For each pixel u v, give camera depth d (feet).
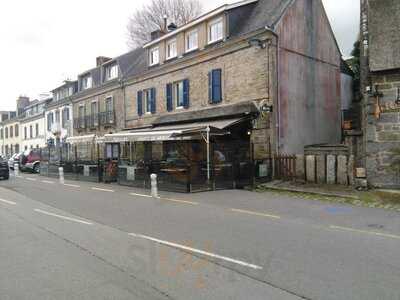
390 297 14.57
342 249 21.22
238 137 59.57
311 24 64.85
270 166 53.98
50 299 14.80
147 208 36.22
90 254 20.86
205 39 67.67
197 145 59.16
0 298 14.97
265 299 14.46
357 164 45.50
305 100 62.69
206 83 66.69
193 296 14.84
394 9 41.86
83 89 115.44
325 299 14.43
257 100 57.93
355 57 90.58
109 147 94.58
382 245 22.04
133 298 14.74
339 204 36.68
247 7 66.85
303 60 62.69
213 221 29.43
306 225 27.71
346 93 78.74
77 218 31.91
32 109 161.27
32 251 21.59
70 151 87.56
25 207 38.50
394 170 41.75
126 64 94.17
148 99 82.48
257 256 20.01
